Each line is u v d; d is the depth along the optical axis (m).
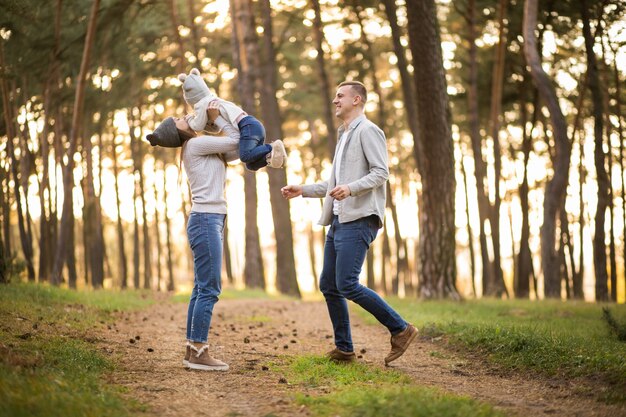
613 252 21.08
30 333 5.75
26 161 16.05
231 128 5.13
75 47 13.45
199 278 5.16
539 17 17.84
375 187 5.05
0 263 10.38
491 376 5.15
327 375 4.86
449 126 12.62
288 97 25.31
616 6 16.25
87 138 20.17
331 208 5.28
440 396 4.04
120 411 3.60
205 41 22.25
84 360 4.89
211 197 5.13
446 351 6.30
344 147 5.25
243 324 8.71
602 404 4.11
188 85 5.16
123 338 6.50
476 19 19.84
